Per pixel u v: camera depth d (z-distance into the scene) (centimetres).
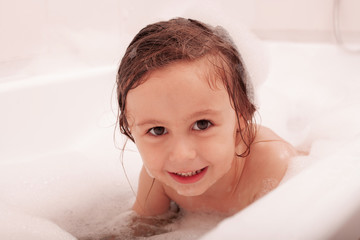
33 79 119
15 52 128
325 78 156
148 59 61
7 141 112
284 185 49
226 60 66
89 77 128
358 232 47
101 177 106
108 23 149
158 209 86
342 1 172
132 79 61
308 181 50
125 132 70
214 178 65
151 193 85
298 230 41
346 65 158
